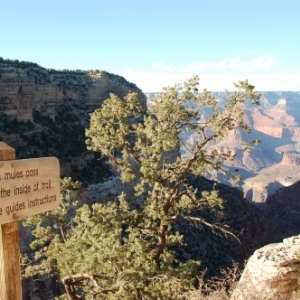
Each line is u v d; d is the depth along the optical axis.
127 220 20.53
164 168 21.30
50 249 18.62
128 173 21.25
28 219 19.55
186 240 48.88
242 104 19.34
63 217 20.23
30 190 5.65
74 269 16.89
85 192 46.66
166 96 19.84
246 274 14.48
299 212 102.19
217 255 51.47
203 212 57.41
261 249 15.04
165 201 21.27
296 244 14.88
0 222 5.18
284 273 13.38
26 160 5.55
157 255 20.88
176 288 16.27
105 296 17.67
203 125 20.47
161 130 20.02
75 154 52.91
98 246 15.66
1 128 45.78
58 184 6.19
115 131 23.05
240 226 66.38
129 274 15.45
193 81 20.00
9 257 5.50
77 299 18.64
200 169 21.16
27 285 34.00
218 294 12.69
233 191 76.38
